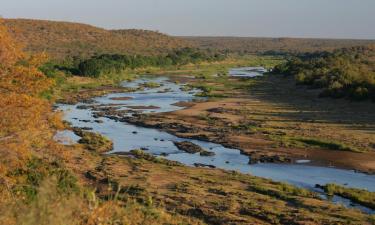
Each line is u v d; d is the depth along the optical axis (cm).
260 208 2962
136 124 6556
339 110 7681
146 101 8775
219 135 5831
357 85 8650
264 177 4116
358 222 2739
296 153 5003
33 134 1725
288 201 3241
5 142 1648
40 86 1819
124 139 5609
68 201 966
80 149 4647
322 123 6606
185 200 3092
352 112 7469
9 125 1659
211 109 7794
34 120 1712
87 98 9044
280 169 4406
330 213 2941
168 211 2698
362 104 8050
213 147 5306
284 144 5350
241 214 2866
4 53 1728
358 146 5291
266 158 4766
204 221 2680
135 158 4594
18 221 927
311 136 5750
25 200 1351
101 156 4531
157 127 6356
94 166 4016
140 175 3800
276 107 8031
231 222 2659
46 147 1800
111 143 5266
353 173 4316
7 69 1773
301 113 7425
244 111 7588
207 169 4247
